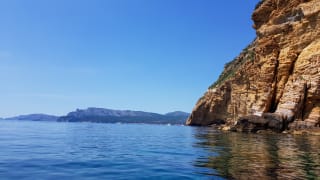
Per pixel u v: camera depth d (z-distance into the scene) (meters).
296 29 40.59
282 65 40.59
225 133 35.50
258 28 49.59
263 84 42.31
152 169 10.97
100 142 23.69
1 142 22.56
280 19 43.84
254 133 35.03
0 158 13.55
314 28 38.53
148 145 20.98
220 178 9.38
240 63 67.25
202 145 20.47
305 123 34.34
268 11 47.50
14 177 9.43
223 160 13.09
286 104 37.22
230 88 61.12
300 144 20.83
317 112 34.22
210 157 14.20
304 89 35.75
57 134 35.25
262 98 41.81
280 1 44.78
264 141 23.45
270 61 42.25
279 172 10.23
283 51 41.38
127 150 17.53
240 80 52.16
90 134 36.19
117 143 22.70
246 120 38.12
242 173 10.12
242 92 50.28
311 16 38.97
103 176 9.73
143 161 12.94
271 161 12.73
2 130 45.38
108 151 17.00
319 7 38.22
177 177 9.58
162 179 9.34
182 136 31.52
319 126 33.66
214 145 20.41
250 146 19.53
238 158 13.73
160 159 13.57
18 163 12.09
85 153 15.89
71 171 10.52
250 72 47.56
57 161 12.76
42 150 17.11
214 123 64.62
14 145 20.11
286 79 40.09
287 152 16.08
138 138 28.91
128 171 10.59
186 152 16.30
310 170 10.59
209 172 10.35
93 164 12.07
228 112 58.56
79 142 23.47
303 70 36.84
